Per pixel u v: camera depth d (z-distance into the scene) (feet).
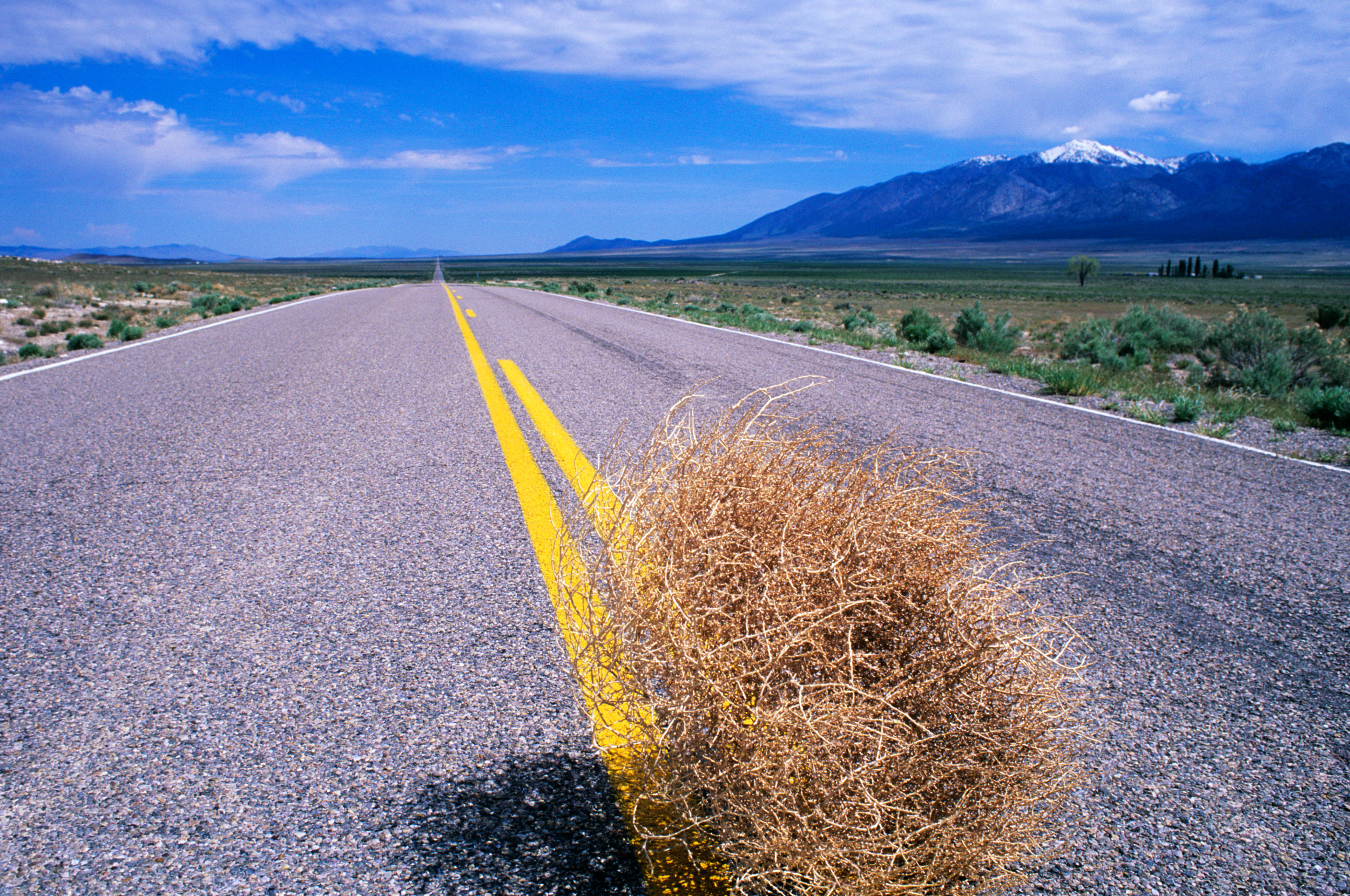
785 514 4.63
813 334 43.19
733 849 4.40
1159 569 10.36
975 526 5.56
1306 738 6.66
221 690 6.95
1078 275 394.73
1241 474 15.69
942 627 4.53
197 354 31.60
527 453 15.40
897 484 5.05
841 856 4.03
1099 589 9.68
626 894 4.73
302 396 22.02
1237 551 11.11
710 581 4.39
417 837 5.21
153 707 6.69
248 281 200.03
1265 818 5.68
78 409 19.88
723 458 4.86
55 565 9.79
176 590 9.05
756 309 71.56
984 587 4.77
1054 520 12.35
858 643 4.46
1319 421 22.38
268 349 33.40
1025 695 4.56
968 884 4.45
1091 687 7.39
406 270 566.36
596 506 4.99
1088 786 5.98
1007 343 49.11
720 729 4.14
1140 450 17.69
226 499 12.50
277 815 5.41
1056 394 25.94
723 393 22.66
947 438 17.95
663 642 4.34
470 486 13.16
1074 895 4.91
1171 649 8.17
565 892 4.75
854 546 4.50
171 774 5.82
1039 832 4.78
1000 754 4.40
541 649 7.68
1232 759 6.35
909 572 4.58
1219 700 7.23
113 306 81.25
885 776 4.14
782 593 4.28
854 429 18.57
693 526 4.49
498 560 9.93
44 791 5.62
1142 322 63.21
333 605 8.68
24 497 12.57
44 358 30.60
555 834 5.25
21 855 5.00
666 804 5.51
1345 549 11.27
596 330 43.83
